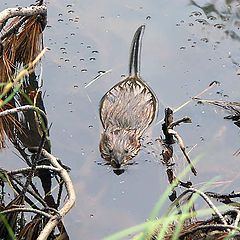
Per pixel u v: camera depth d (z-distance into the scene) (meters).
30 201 7.36
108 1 11.08
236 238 6.30
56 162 7.30
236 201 7.53
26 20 8.93
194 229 6.23
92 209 7.39
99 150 8.26
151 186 7.75
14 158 8.08
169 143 8.43
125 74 9.52
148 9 10.97
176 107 8.99
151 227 6.20
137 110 8.91
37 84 9.26
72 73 9.51
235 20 10.72
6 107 8.11
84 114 8.84
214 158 8.16
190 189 6.67
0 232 7.02
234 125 8.70
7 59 8.55
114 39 10.24
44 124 7.18
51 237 7.02
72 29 10.39
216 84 9.39
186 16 10.84
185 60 9.85
